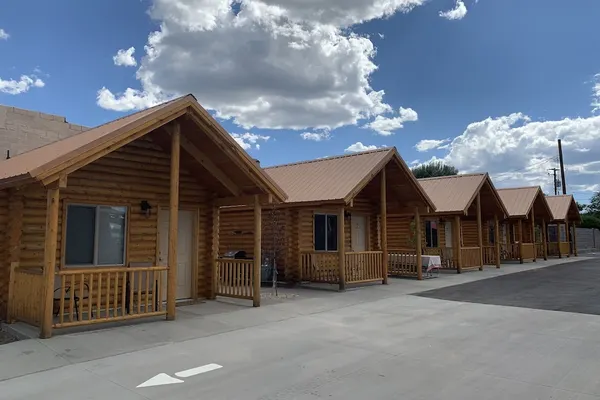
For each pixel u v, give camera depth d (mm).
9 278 8109
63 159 6648
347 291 12953
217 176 10320
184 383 5105
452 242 23672
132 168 9758
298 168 16531
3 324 7969
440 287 13961
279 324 8320
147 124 7723
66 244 8781
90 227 9125
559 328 7980
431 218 22422
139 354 6246
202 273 11125
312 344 6859
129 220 9648
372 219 17578
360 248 17109
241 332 7645
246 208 15836
